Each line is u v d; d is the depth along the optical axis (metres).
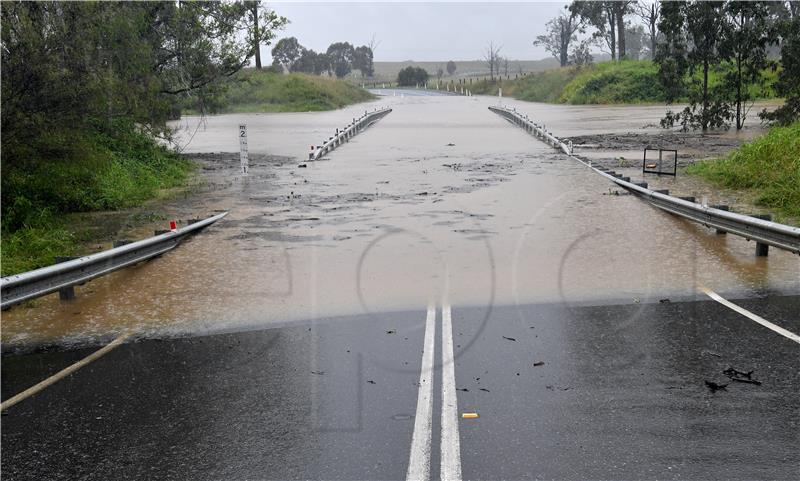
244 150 21.75
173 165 22.72
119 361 6.90
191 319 8.17
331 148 30.00
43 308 8.87
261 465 4.78
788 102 25.98
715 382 5.96
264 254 11.33
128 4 21.44
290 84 76.00
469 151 28.20
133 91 19.69
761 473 4.50
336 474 4.62
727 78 32.91
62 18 13.56
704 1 32.41
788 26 28.05
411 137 35.66
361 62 152.12
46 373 6.65
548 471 4.58
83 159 13.59
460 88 110.06
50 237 12.33
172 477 4.67
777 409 5.41
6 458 5.00
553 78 84.25
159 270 10.58
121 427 5.43
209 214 15.17
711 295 8.57
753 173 16.73
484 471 4.60
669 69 34.22
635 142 29.36
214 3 25.88
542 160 24.33
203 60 25.56
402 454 4.86
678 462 4.65
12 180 13.17
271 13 26.14
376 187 18.80
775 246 9.67
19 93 12.45
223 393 6.01
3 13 12.33
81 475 4.73
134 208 16.27
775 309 7.96
